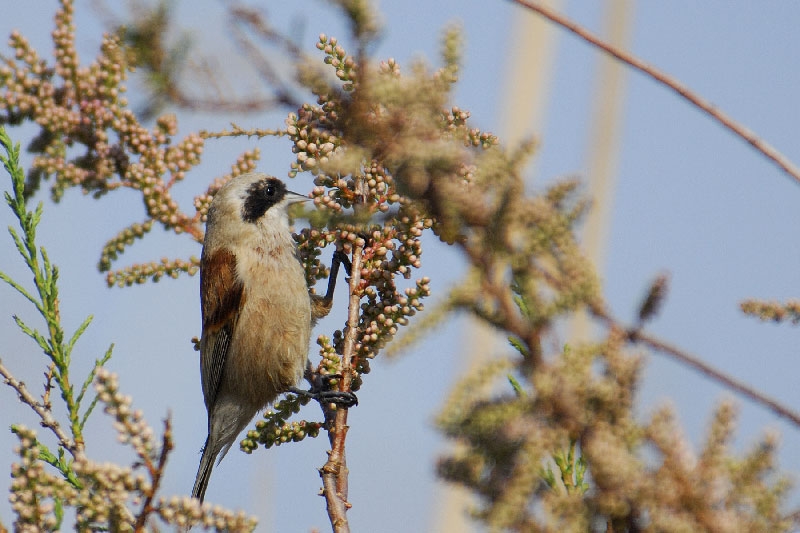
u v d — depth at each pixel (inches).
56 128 319.9
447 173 134.4
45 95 317.1
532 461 127.8
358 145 143.4
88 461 172.6
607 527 132.8
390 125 142.0
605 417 128.7
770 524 125.7
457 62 147.3
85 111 323.6
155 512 168.6
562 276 129.6
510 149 136.5
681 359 132.0
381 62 165.2
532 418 128.8
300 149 251.8
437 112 146.5
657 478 127.4
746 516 127.0
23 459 184.7
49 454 249.8
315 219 161.5
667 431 129.1
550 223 129.2
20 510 183.0
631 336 130.6
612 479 127.6
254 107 165.3
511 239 129.9
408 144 135.9
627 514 128.8
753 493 127.4
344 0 138.3
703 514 126.0
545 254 130.2
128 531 172.6
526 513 132.5
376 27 141.2
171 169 337.4
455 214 130.6
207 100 165.5
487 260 130.2
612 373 128.6
